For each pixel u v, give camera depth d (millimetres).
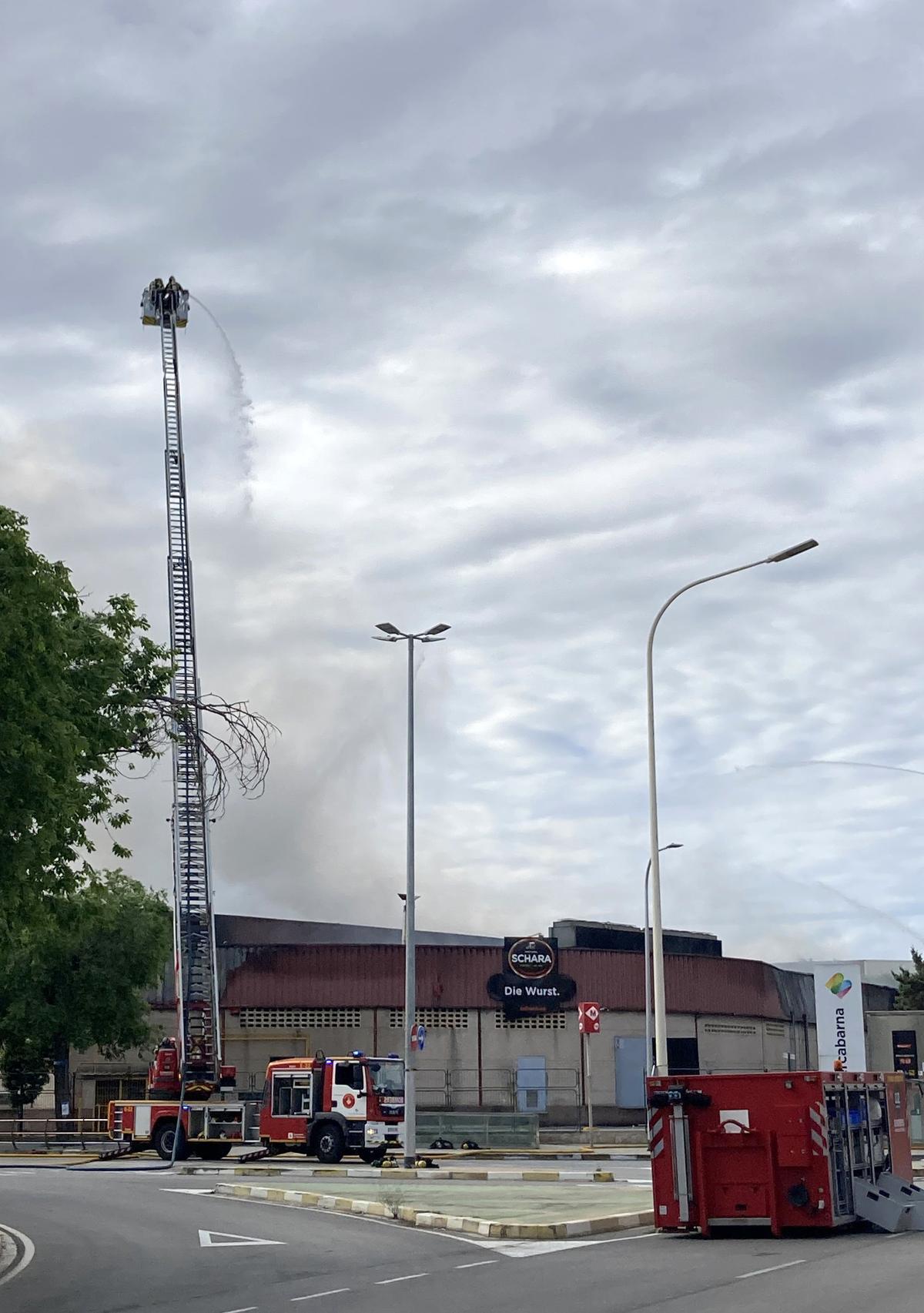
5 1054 58531
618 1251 19859
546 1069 60000
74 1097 60281
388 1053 59469
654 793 32906
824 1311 13516
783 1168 21328
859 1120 22688
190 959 52125
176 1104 45125
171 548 63844
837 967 57281
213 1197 30859
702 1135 21812
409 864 38594
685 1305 14312
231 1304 15891
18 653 19562
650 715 33594
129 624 25484
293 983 59594
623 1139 53594
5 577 19562
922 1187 26719
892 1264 17125
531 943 60688
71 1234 23766
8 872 19594
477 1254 20000
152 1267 19453
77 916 22844
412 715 39188
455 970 60125
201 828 53281
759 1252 19203
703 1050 63188
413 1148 36875
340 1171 36125
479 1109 59125
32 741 19453
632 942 67938
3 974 55750
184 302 71625
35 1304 16297
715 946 72625
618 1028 61062
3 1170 42875
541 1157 43938
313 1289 16922
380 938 83875
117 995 57531
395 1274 18125
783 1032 69750
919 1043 66125
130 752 25375
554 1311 14328
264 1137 40344
